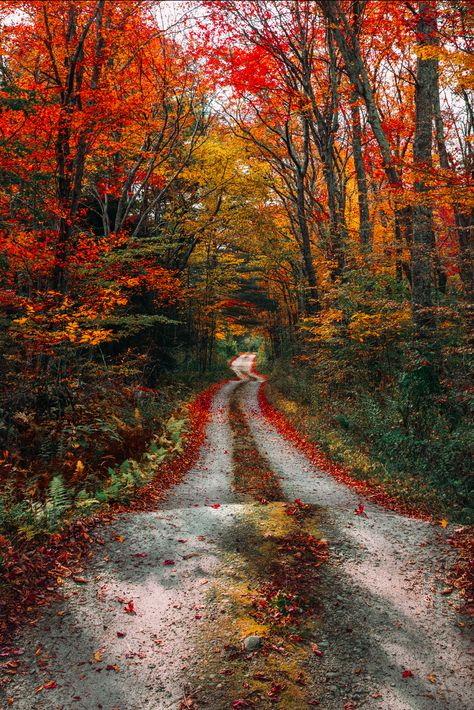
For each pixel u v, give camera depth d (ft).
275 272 113.09
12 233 44.73
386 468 35.29
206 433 57.52
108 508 26.58
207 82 69.51
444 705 12.91
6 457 30.32
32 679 13.53
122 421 41.75
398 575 19.11
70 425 35.83
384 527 23.45
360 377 54.90
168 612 16.67
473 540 21.52
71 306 40.60
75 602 17.12
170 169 77.46
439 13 38.93
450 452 32.42
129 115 46.34
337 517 24.52
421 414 38.11
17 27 42.29
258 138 81.61
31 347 38.19
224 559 20.29
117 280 50.75
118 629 15.76
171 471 38.60
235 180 82.94
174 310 98.58
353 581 18.56
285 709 12.61
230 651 14.71
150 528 23.48
